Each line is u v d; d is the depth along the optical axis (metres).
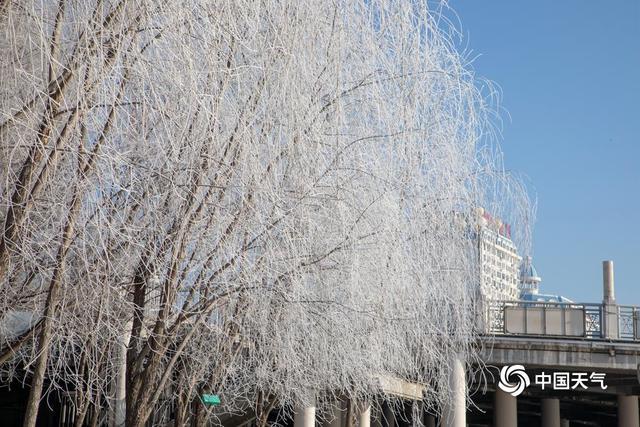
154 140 9.50
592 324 27.05
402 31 12.43
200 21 9.62
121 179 9.30
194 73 9.27
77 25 8.94
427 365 14.42
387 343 13.09
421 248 13.02
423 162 12.77
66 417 15.21
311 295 11.88
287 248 10.76
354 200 11.62
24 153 8.98
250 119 10.10
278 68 10.52
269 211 10.38
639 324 27.08
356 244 11.66
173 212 9.68
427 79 12.56
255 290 10.69
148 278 10.01
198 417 14.47
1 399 19.95
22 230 8.54
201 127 9.49
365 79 12.00
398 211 12.32
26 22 8.91
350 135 11.76
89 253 9.36
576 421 57.56
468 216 13.54
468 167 13.30
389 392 15.71
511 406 31.50
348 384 13.60
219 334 11.88
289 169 10.81
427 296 13.77
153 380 10.70
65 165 8.98
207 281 10.23
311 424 20.28
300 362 12.42
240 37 10.08
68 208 8.76
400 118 12.31
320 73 11.48
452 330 14.30
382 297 12.46
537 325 27.03
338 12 11.69
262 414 15.55
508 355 26.75
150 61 9.30
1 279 8.45
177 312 10.94
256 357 12.70
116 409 12.84
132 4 9.05
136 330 10.59
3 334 10.30
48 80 8.85
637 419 32.81
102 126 8.91
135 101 9.17
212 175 9.82
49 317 9.00
